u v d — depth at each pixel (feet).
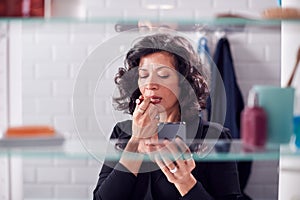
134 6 5.34
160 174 4.23
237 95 5.40
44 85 5.25
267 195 5.24
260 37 5.45
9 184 5.06
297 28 3.84
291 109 3.45
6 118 5.03
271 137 3.48
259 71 5.49
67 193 5.37
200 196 4.21
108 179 4.30
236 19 3.92
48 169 5.33
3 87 5.02
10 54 5.06
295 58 3.83
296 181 3.87
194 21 3.98
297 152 3.58
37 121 5.16
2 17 3.50
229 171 4.64
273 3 5.35
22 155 3.49
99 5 5.31
